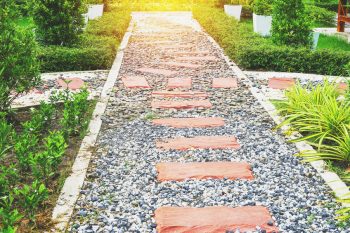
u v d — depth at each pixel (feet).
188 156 11.11
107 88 17.16
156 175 10.09
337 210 8.68
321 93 13.99
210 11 38.42
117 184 9.68
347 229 8.07
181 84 17.81
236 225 8.12
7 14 12.92
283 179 9.96
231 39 24.26
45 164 9.20
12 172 8.98
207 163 10.61
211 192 9.34
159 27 36.63
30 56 13.17
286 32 23.11
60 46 21.99
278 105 15.14
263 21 29.19
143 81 18.19
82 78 18.84
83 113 13.46
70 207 8.65
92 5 36.70
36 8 22.58
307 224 8.23
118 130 12.85
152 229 8.07
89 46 22.41
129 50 25.26
